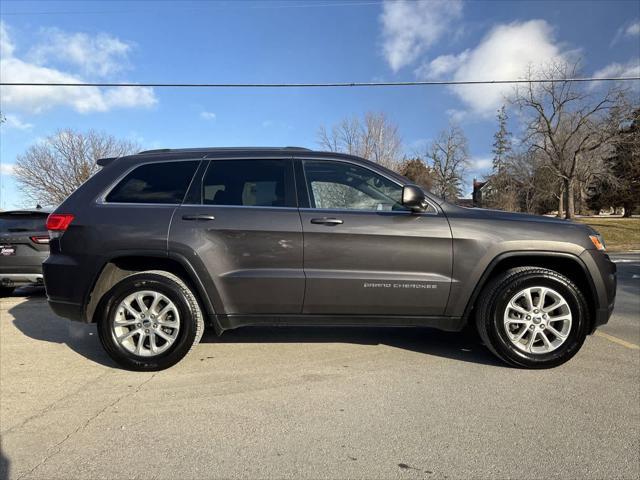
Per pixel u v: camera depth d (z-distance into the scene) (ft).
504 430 9.28
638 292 25.46
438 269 12.48
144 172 13.30
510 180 144.05
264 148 13.79
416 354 13.94
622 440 8.89
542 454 8.41
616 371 12.44
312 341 15.29
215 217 12.50
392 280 12.39
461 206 13.32
